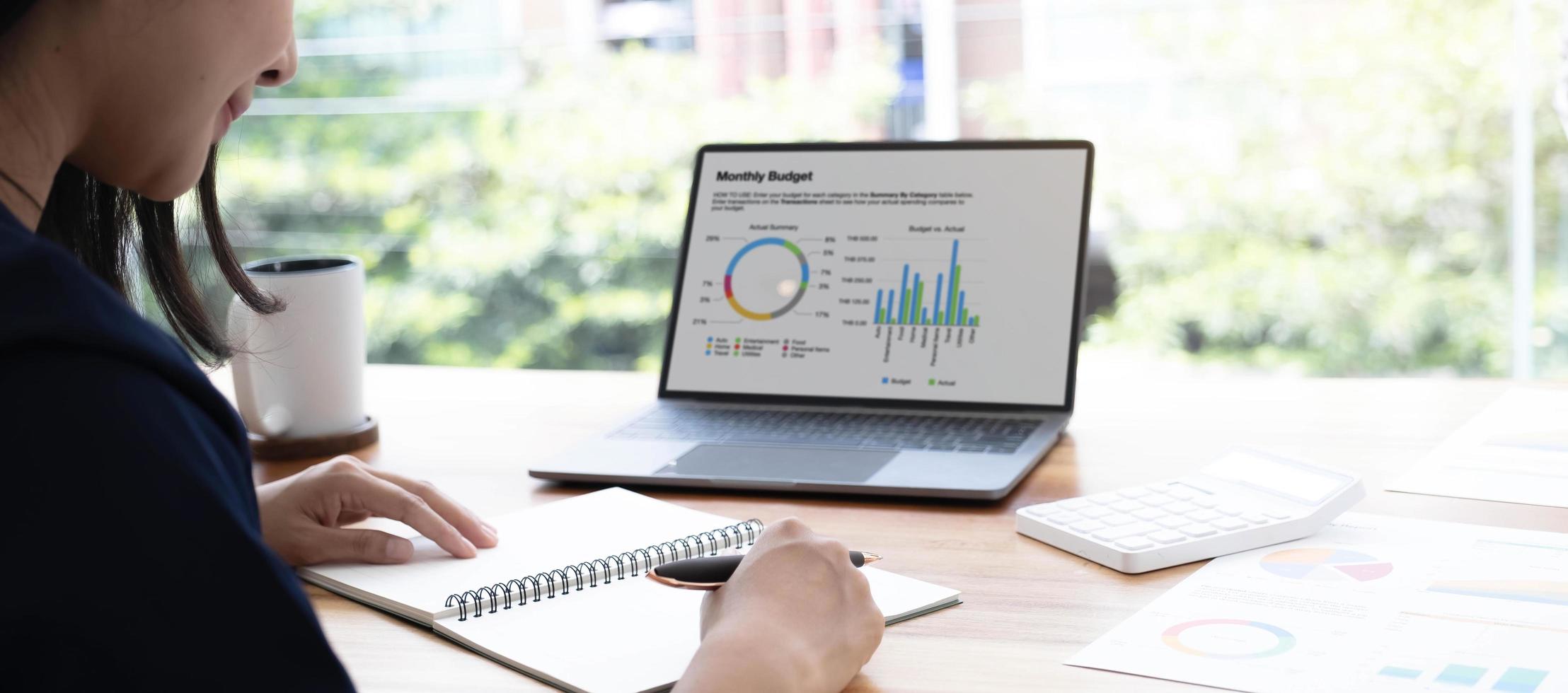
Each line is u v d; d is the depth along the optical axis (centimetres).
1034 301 112
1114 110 417
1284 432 104
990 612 71
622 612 72
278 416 112
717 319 121
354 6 501
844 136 446
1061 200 114
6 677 42
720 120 465
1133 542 77
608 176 485
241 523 44
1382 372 412
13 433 40
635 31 473
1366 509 84
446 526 84
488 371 142
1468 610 65
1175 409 113
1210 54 405
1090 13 412
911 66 435
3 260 41
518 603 75
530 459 109
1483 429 100
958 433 105
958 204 117
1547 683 56
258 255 510
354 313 114
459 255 505
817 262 119
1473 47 385
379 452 113
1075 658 63
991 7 421
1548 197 381
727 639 60
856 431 108
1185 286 424
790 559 66
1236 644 63
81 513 41
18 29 48
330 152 509
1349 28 395
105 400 41
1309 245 412
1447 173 394
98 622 41
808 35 447
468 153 498
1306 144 405
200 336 83
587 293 496
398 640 71
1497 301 396
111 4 49
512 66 489
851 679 62
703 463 101
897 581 75
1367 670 59
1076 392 116
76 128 51
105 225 75
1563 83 235
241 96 60
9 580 40
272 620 44
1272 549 78
